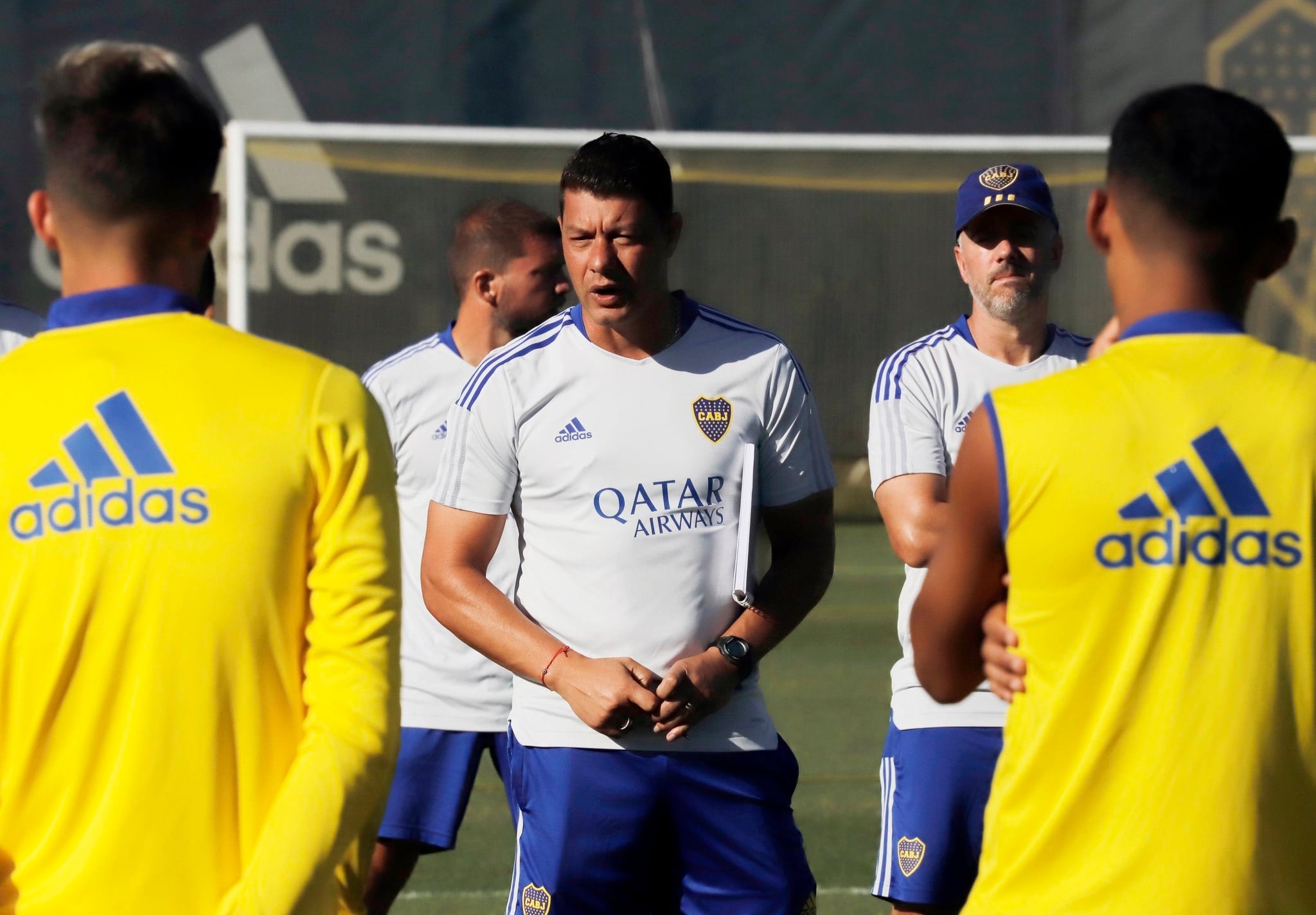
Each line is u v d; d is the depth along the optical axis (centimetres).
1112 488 584
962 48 4262
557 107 4231
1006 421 603
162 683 551
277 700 570
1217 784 570
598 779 968
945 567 634
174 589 553
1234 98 603
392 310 3581
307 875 538
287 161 3525
